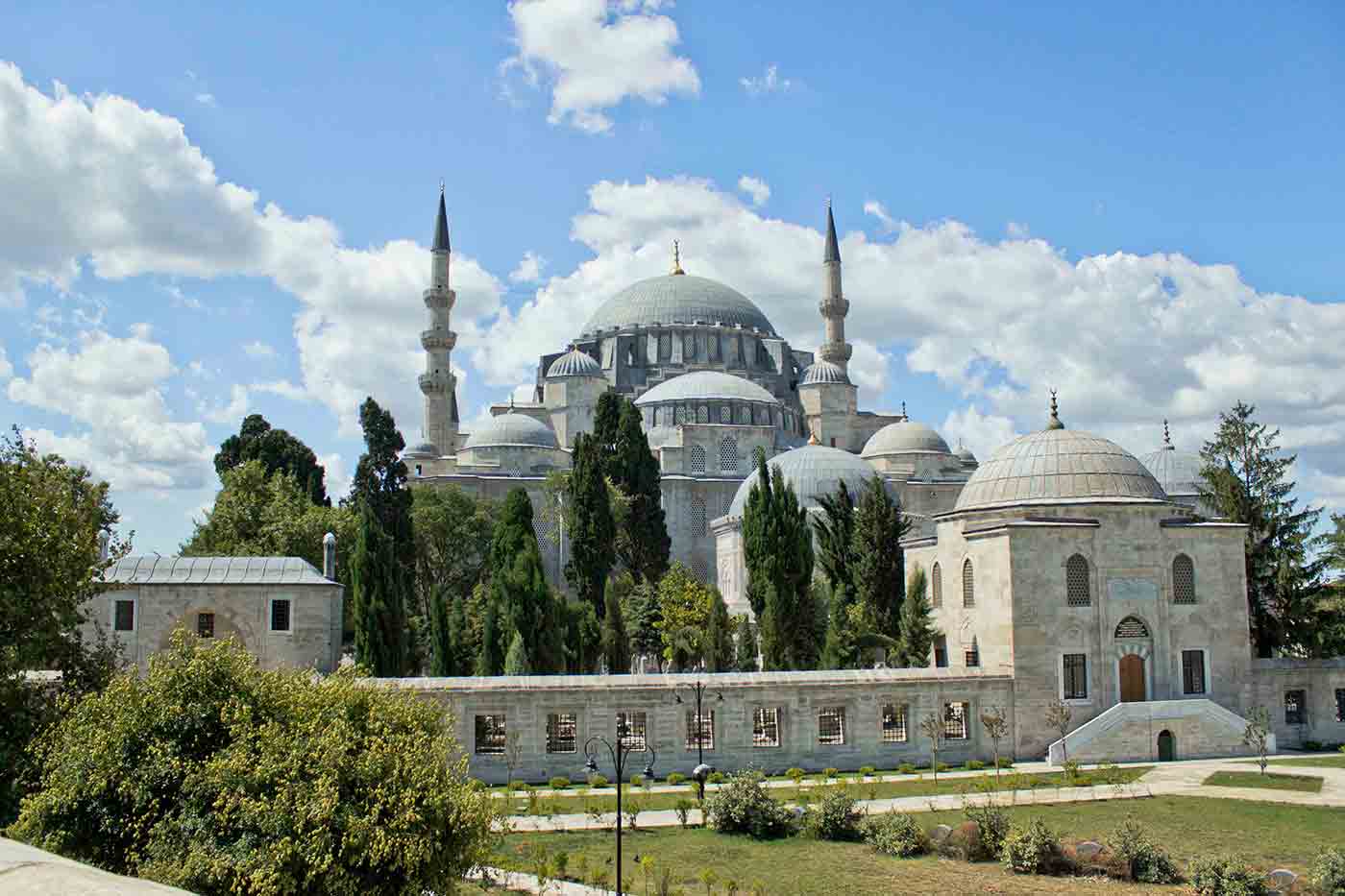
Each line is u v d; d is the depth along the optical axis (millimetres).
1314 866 33344
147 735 25438
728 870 36031
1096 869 35438
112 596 55094
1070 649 60500
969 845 37500
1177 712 59000
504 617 67375
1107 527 62281
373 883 23781
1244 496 74750
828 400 150750
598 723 54625
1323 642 72938
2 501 33656
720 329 158875
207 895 22984
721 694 56000
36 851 6926
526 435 132125
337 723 25219
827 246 155875
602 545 92188
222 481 112688
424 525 107375
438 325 139500
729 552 107688
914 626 69125
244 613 56438
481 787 28906
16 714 31562
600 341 160375
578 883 34062
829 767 56562
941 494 131500
